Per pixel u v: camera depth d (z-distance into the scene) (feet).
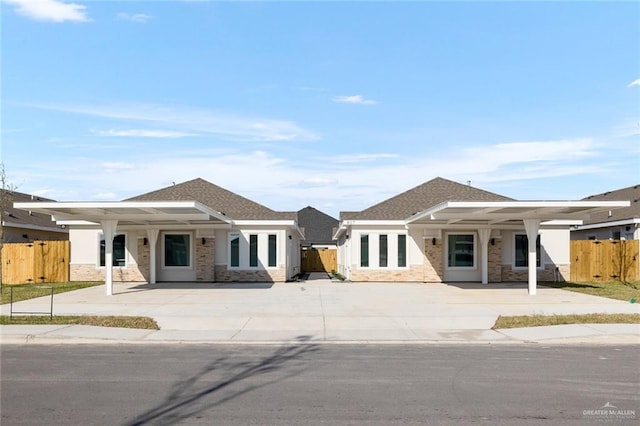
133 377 29.22
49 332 43.21
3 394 25.68
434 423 21.34
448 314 53.31
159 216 73.61
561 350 37.37
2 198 86.94
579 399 24.77
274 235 92.73
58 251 93.45
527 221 74.59
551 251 94.89
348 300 65.26
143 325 46.75
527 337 41.91
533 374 29.91
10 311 53.11
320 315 52.75
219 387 27.07
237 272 92.17
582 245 95.45
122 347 38.75
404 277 94.07
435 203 99.45
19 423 21.38
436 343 40.24
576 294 72.79
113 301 63.62
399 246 94.73
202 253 91.35
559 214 72.02
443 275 94.07
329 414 22.52
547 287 83.35
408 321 49.32
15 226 103.86
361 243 94.84
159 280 92.02
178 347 38.75
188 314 53.06
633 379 28.68
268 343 40.29
